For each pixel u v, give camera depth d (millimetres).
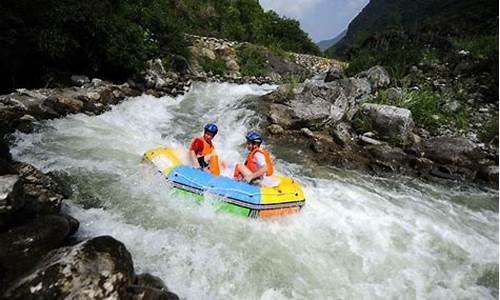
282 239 5246
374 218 6305
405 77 13711
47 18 9430
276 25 34312
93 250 3564
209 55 19062
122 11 13953
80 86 10398
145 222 4980
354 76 14492
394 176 8422
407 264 5184
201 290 4043
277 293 4230
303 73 22375
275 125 10555
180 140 9219
